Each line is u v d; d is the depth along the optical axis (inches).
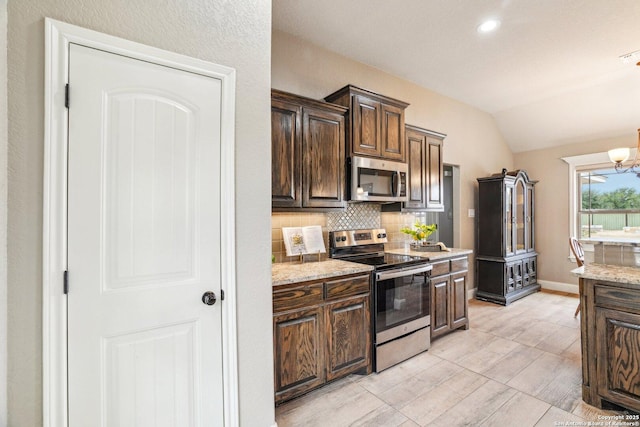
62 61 44.0
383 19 97.7
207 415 56.1
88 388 46.1
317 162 94.0
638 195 162.4
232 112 58.7
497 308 155.8
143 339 50.6
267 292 63.5
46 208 42.9
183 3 54.0
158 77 51.7
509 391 81.7
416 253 122.3
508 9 92.6
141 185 50.4
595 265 86.7
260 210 62.7
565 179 187.0
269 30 64.5
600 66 130.2
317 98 113.0
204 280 55.9
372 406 76.1
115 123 48.2
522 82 146.8
